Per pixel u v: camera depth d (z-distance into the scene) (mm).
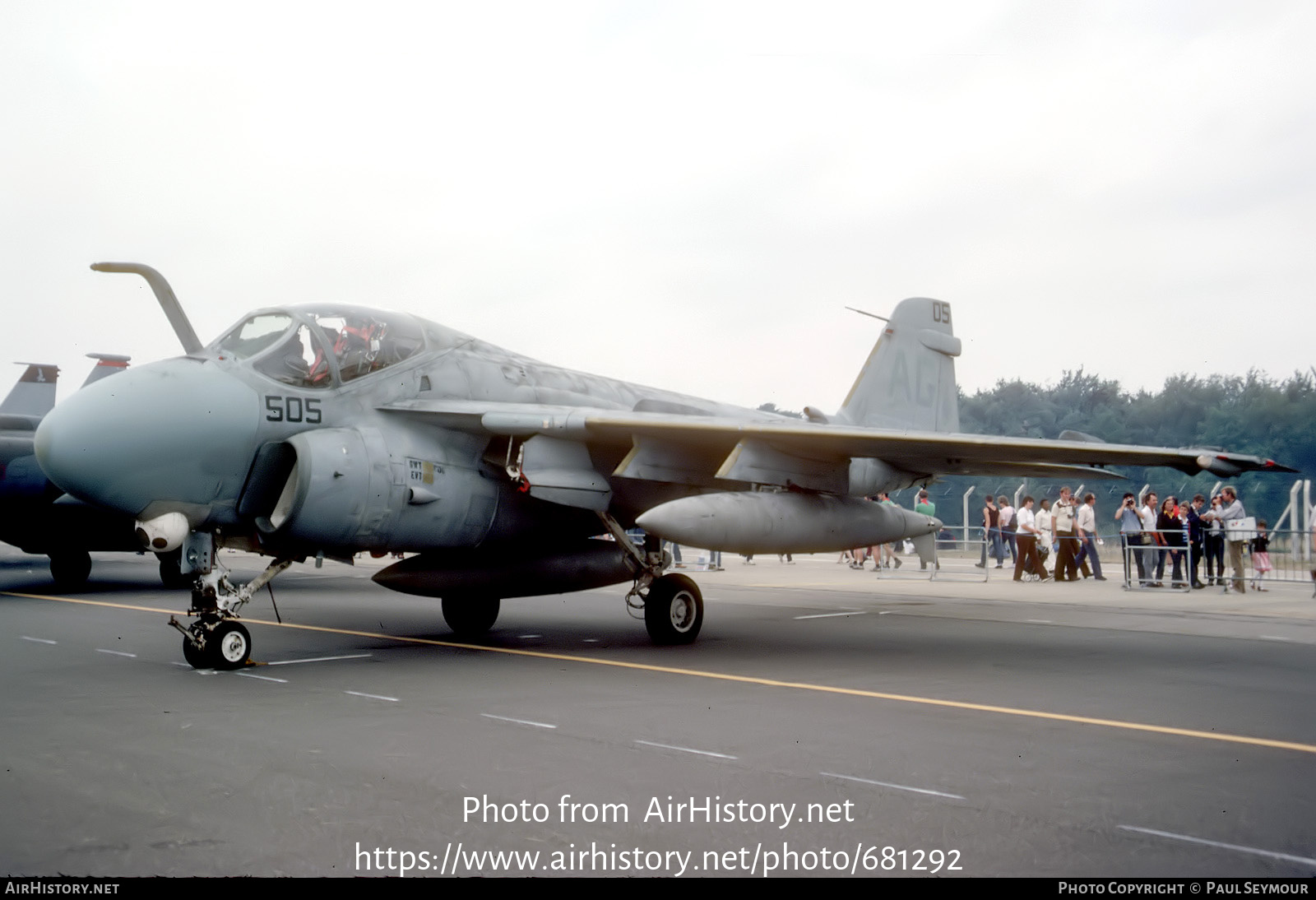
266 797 4746
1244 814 4613
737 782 5070
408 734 6098
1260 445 50125
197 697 7297
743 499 10266
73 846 4070
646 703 7184
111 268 10602
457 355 10711
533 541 11117
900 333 16016
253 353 9258
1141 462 9797
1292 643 11227
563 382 11781
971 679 8508
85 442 8125
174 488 8570
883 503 12094
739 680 8273
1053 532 22016
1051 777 5250
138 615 13203
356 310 10047
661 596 10594
